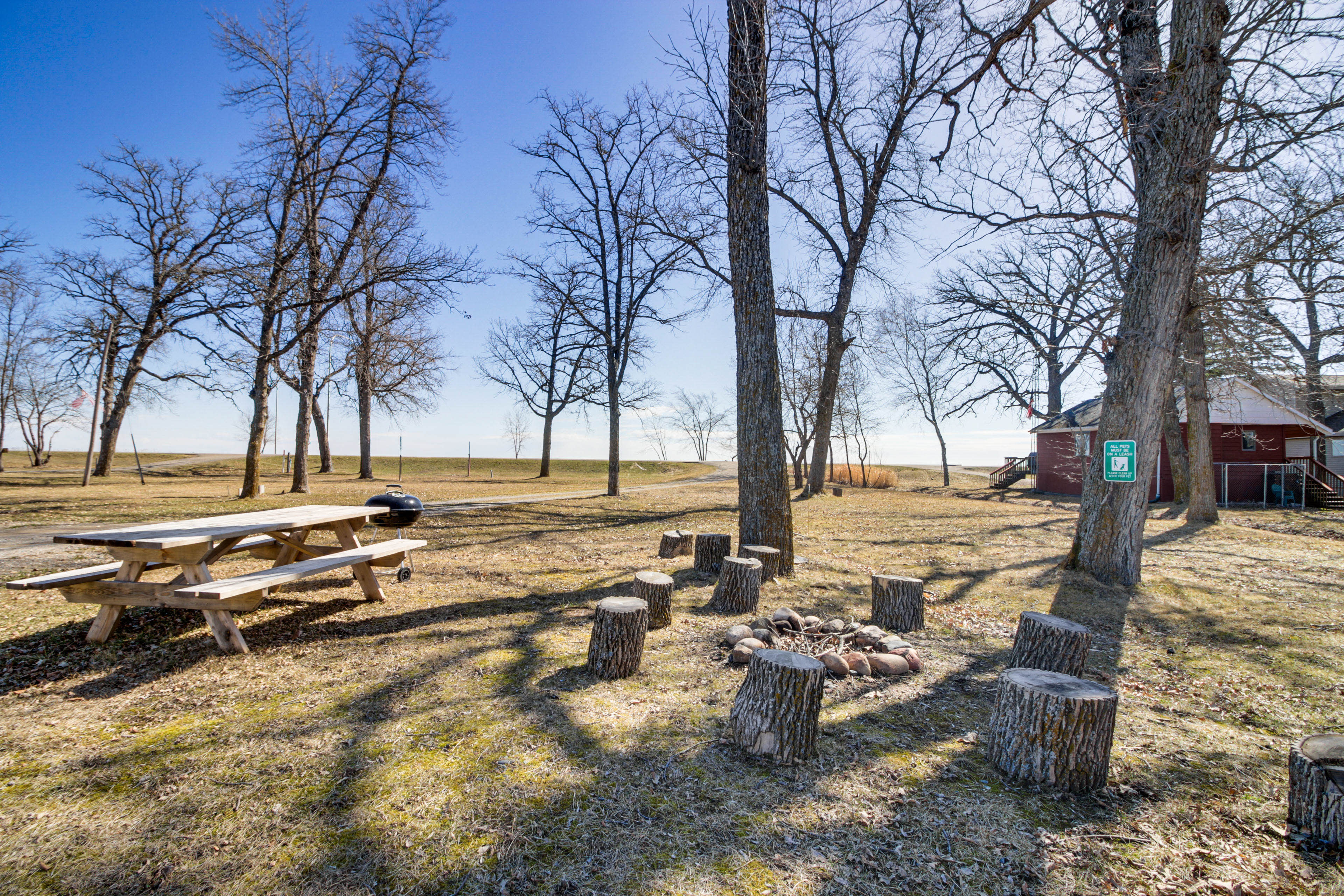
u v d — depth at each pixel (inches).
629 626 165.0
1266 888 92.6
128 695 151.1
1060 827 105.7
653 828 100.9
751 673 130.4
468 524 478.3
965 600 274.1
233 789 109.7
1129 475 294.2
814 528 491.2
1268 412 847.7
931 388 1252.5
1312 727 156.6
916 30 371.9
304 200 634.8
